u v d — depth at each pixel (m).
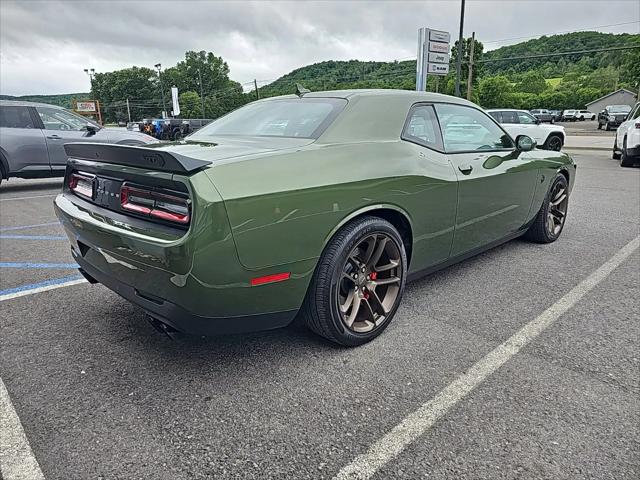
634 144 10.95
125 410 2.00
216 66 93.56
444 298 3.21
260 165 2.06
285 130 2.67
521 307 3.06
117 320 2.89
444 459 1.70
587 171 10.84
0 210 6.63
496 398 2.07
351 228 2.36
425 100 3.06
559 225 4.66
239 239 1.92
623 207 6.45
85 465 1.68
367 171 2.42
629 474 1.63
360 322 2.59
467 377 2.24
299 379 2.23
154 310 2.08
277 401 2.06
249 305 2.07
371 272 2.58
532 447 1.76
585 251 4.30
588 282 3.50
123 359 2.42
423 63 12.43
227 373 2.28
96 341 2.62
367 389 2.14
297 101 3.03
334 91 3.04
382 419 1.93
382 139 2.67
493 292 3.32
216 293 1.94
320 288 2.29
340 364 2.36
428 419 1.93
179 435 1.84
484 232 3.46
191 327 2.04
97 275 2.45
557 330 2.73
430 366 2.34
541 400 2.05
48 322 2.86
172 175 1.91
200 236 1.83
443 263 3.16
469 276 3.65
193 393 2.12
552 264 3.92
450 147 3.12
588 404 2.02
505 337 2.64
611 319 2.86
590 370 2.29
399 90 3.06
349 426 1.89
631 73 62.97
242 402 2.05
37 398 2.08
